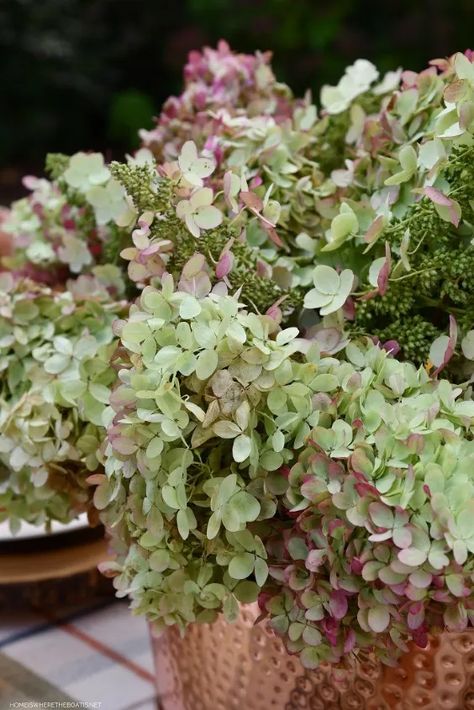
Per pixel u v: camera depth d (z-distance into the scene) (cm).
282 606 98
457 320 106
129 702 120
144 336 97
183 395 97
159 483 97
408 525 91
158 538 98
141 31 437
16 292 121
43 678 122
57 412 112
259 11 373
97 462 111
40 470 113
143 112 389
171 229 105
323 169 125
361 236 108
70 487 115
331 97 125
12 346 118
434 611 93
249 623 105
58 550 137
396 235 105
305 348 99
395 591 91
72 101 427
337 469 95
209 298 98
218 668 109
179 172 105
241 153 116
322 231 115
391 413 96
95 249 128
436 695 99
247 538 97
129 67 443
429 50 354
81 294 121
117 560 108
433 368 104
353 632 95
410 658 99
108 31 441
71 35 430
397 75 123
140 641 130
